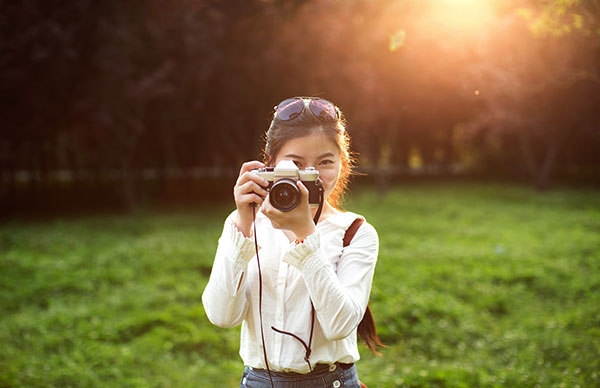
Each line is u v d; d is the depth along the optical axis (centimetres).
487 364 441
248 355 155
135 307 588
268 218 147
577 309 559
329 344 149
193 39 1459
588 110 608
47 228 1121
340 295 137
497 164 2823
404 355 472
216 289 148
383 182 1700
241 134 1747
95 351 475
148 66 1462
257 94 1575
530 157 1953
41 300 628
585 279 662
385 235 1007
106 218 1298
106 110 1318
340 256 154
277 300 149
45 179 1881
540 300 611
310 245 137
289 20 1443
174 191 2023
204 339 499
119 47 1334
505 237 976
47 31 1223
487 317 556
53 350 489
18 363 454
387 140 2270
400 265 748
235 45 1507
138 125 1391
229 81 1529
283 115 151
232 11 1461
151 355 473
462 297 618
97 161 1842
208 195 1895
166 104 1530
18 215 1374
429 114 1734
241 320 152
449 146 2738
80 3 1280
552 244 878
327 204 161
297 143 149
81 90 1323
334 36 1404
